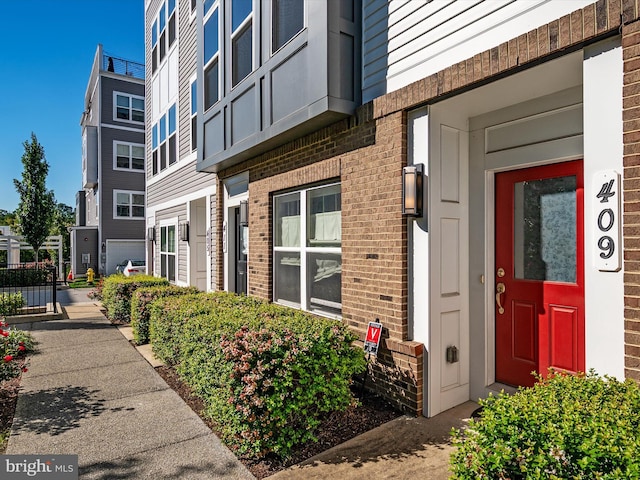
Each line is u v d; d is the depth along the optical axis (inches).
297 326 142.0
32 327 325.4
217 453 124.0
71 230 869.8
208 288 347.9
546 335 138.9
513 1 119.9
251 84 233.9
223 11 271.6
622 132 92.9
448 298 152.6
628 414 67.9
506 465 67.0
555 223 137.9
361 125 172.7
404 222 153.6
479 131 156.9
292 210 230.8
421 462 115.8
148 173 551.2
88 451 125.9
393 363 155.2
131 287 347.6
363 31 176.9
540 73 118.8
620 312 94.1
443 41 141.1
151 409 158.4
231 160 274.8
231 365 118.3
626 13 92.0
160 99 494.9
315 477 109.6
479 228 156.9
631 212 90.0
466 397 158.7
